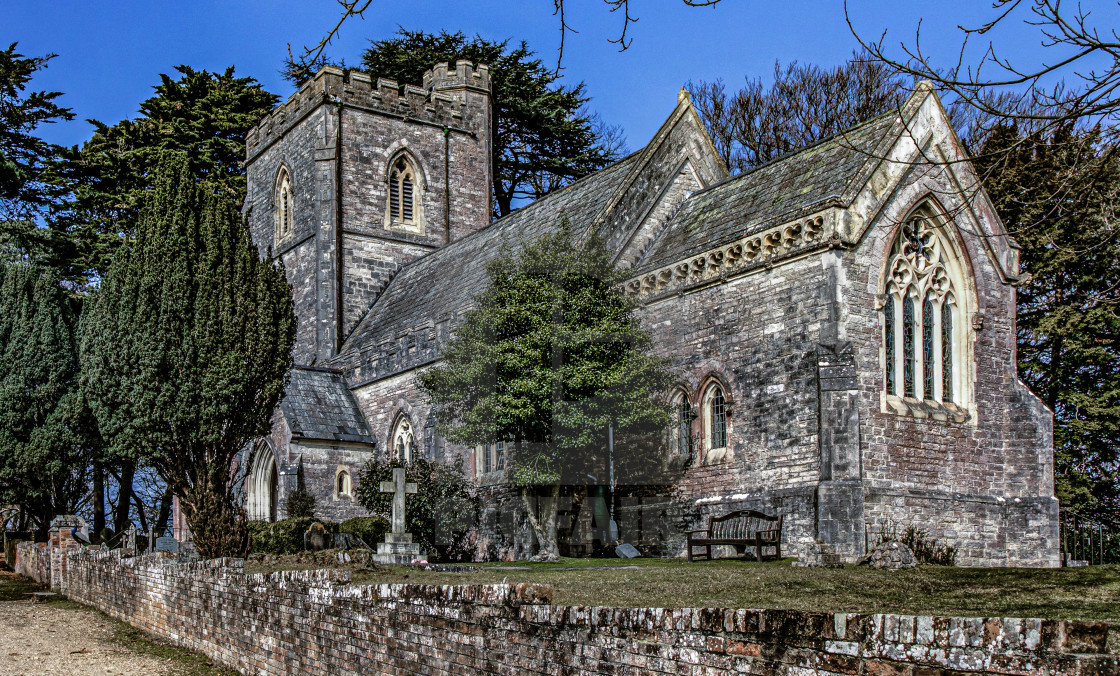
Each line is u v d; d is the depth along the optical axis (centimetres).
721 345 3069
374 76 6669
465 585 1198
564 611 1010
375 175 5269
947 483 2892
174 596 2175
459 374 3106
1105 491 4000
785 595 1677
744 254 3005
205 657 1962
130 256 2894
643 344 3225
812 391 2770
